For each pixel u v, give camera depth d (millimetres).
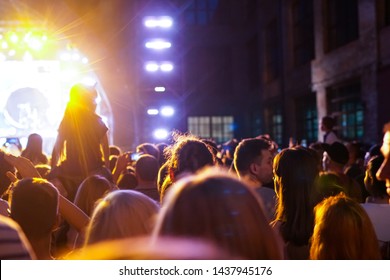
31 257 1468
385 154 2293
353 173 5965
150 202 1919
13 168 3834
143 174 4453
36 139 6441
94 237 1840
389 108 14688
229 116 30188
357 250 2223
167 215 1207
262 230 1216
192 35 29562
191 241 1140
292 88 23359
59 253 3191
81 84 4793
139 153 6004
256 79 28781
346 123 18234
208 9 29781
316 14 20281
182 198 1193
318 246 2285
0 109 16781
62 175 4680
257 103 28297
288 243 2889
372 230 2268
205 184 1203
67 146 4730
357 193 4484
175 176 3223
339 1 18578
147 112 13969
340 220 2242
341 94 18578
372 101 15742
